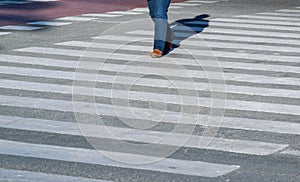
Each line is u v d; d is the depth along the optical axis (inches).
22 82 346.6
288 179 223.1
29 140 257.0
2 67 379.2
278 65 398.0
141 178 222.1
